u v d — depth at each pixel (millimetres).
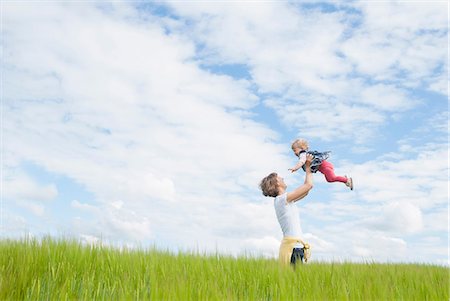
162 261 5426
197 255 6039
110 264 5137
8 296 3939
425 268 6754
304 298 4277
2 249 5266
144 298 3760
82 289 4082
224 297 4023
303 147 8172
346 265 6074
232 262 5645
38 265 4707
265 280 4758
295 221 5766
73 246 5656
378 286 4535
